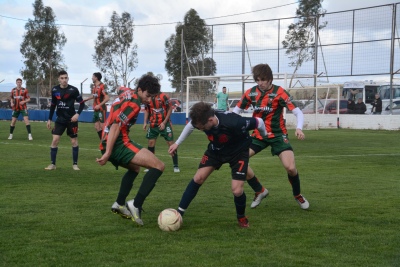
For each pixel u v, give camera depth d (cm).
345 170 1050
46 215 607
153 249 472
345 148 1575
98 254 455
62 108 1008
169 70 4234
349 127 2780
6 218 589
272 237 516
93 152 1373
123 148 578
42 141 1730
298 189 647
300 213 630
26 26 4909
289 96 644
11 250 465
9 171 987
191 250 469
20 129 2386
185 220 589
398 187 831
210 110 525
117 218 597
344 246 484
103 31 4666
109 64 4669
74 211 631
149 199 716
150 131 1054
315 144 1728
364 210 646
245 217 559
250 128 544
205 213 627
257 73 640
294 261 438
